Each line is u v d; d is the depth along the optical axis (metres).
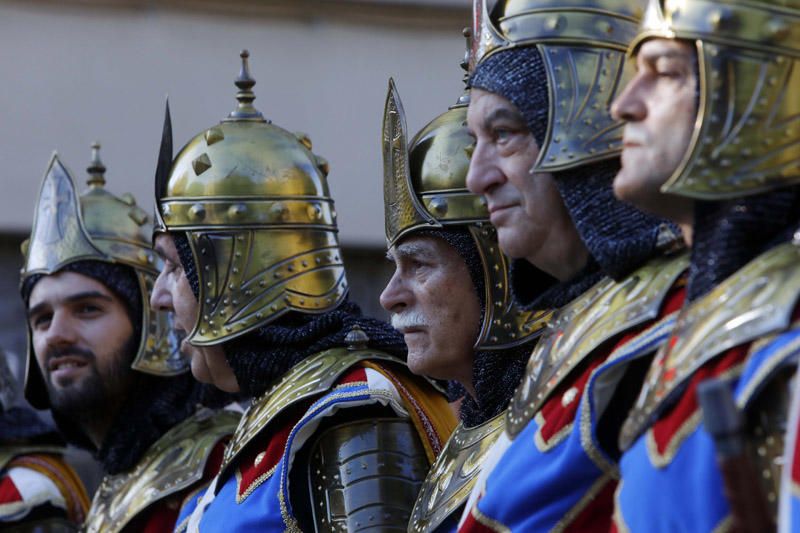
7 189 12.84
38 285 8.02
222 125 6.83
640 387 4.39
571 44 4.93
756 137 4.04
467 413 5.66
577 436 4.44
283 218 6.63
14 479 8.49
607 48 4.91
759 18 4.07
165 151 6.82
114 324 7.91
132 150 12.87
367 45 12.76
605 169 4.78
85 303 7.93
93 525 7.57
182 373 7.76
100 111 12.89
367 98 12.77
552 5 4.98
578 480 4.45
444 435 6.18
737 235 4.03
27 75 12.88
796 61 4.06
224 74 12.88
